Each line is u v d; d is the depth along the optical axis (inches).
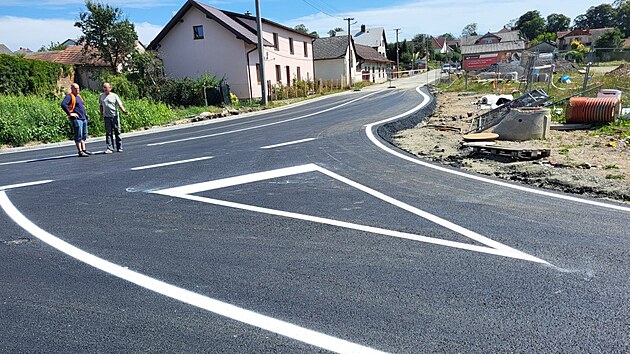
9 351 113.0
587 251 158.2
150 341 115.3
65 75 1058.7
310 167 316.8
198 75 1304.1
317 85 1609.3
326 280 144.1
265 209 221.8
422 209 211.6
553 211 202.1
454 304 126.8
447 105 812.6
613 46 2723.9
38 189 288.2
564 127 452.1
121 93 931.3
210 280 147.5
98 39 1130.0
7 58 830.5
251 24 1443.2
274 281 144.9
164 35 1290.6
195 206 232.1
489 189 243.0
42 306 135.0
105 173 332.5
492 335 111.9
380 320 120.4
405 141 420.8
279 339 114.0
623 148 339.3
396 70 3011.8
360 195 239.6
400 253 162.2
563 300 127.1
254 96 1301.7
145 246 179.2
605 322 116.1
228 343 113.2
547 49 2726.4
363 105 879.1
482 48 3208.7
